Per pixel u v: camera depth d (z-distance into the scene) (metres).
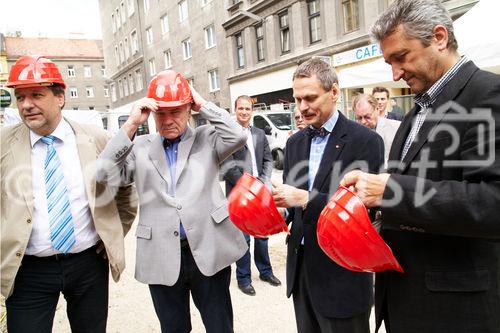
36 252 1.95
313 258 1.79
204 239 2.05
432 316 1.28
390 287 1.39
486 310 1.23
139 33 28.97
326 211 1.26
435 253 1.27
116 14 33.97
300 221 1.90
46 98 1.90
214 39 20.75
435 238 1.28
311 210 1.78
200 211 2.05
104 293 2.19
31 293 2.00
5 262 1.87
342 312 1.74
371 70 5.20
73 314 2.18
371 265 1.24
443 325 1.27
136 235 2.13
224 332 2.15
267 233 1.54
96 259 2.14
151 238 2.07
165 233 2.04
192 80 23.16
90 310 2.15
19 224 1.88
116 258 2.09
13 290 1.96
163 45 26.09
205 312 2.14
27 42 47.97
